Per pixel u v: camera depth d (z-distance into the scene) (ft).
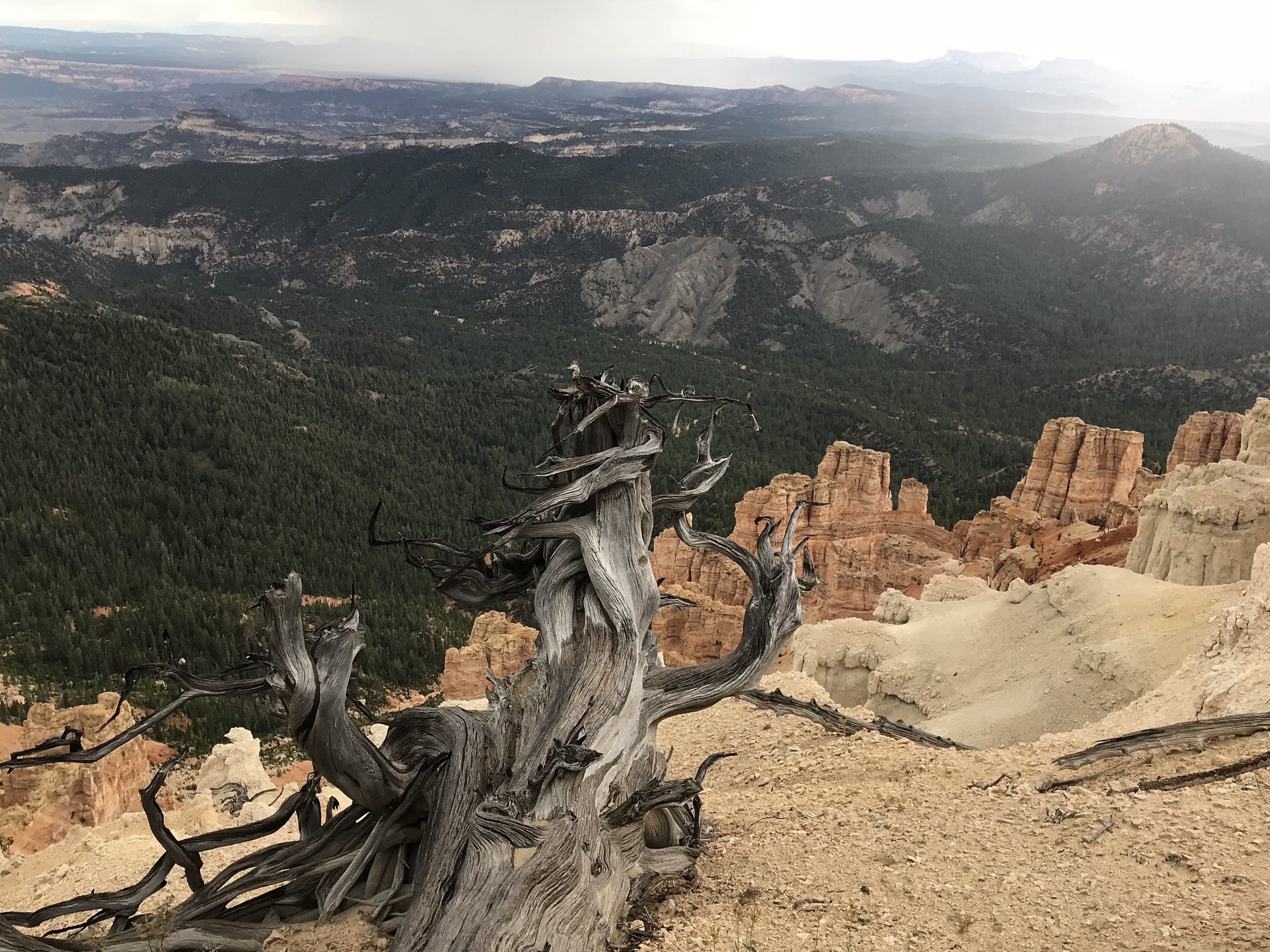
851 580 235.81
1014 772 52.13
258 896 45.11
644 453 49.70
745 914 39.88
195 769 180.86
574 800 41.96
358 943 40.78
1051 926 34.55
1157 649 100.99
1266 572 76.33
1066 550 226.99
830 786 60.23
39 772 128.36
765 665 51.37
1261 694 61.98
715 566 247.70
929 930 35.73
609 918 39.88
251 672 44.01
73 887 67.15
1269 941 30.66
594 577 48.60
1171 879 36.19
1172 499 154.10
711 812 59.67
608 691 47.29
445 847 41.83
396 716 50.67
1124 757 49.98
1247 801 41.19
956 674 119.75
